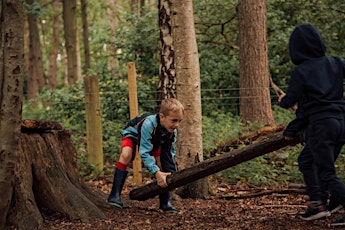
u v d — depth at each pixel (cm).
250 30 1202
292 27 1548
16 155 468
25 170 504
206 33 1591
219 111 1385
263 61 1205
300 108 464
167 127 521
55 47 2783
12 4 459
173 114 512
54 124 549
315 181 475
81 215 507
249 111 1191
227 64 1501
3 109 461
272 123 1191
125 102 1173
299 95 451
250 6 1206
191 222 508
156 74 1475
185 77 683
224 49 1612
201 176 528
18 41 462
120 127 1049
